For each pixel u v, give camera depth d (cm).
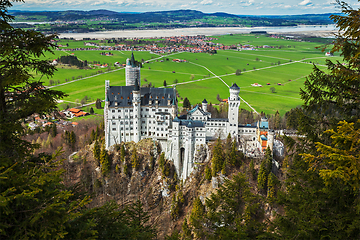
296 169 4284
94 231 2888
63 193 3008
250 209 4309
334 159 2892
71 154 17338
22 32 3138
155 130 16700
